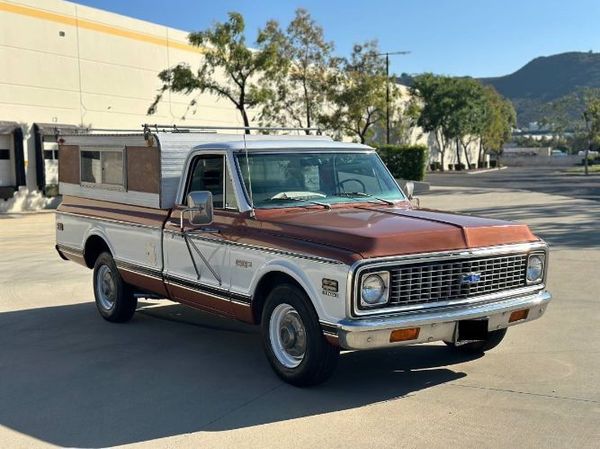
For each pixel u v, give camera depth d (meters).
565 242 13.30
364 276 4.81
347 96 31.95
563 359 6.09
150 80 30.12
